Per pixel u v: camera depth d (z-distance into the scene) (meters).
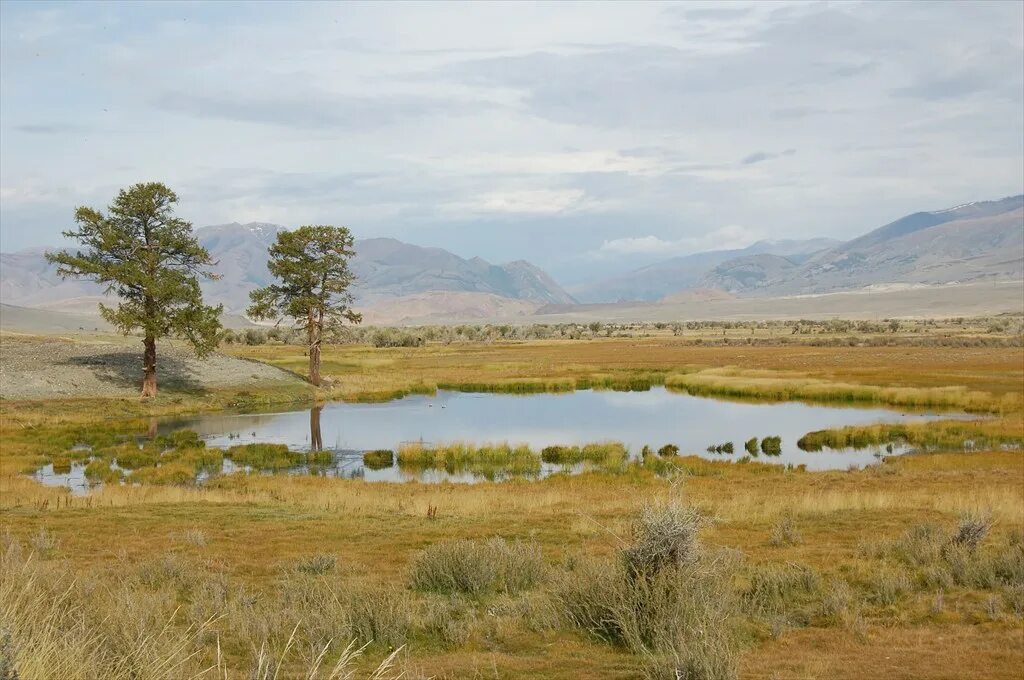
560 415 50.41
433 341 182.00
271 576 12.12
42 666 4.94
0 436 38.34
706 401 58.31
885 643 8.58
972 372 70.38
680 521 9.66
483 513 19.17
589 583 9.53
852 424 44.78
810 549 13.96
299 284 65.31
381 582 11.64
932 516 17.58
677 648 7.56
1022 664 7.75
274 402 56.50
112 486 23.77
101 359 58.72
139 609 7.73
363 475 30.36
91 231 51.44
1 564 9.12
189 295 52.16
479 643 8.63
